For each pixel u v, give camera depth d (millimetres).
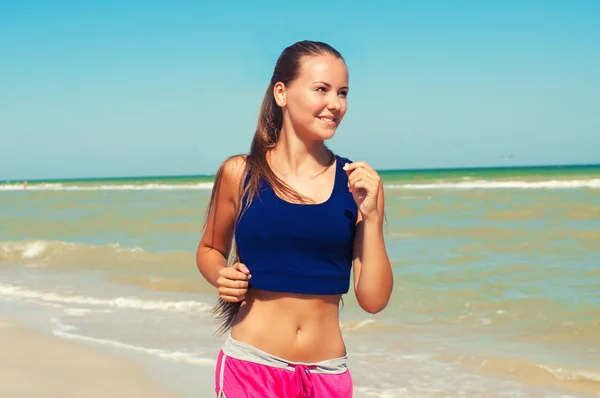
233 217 2691
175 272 10859
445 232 13672
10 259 12516
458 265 10094
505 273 9375
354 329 7027
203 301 8656
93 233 16312
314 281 2467
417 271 9734
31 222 19453
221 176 2668
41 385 5449
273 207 2467
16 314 8125
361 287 2504
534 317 7160
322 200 2523
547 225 14070
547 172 57531
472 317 7281
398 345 6410
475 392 5137
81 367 5930
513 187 30266
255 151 2637
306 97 2514
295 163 2600
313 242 2453
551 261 10141
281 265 2471
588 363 5707
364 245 2469
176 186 50375
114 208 23906
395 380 5438
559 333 6590
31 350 6488
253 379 2477
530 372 5523
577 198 20297
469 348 6230
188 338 6840
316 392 2504
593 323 6793
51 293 9398
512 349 6160
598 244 11531
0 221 19984
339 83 2547
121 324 7512
